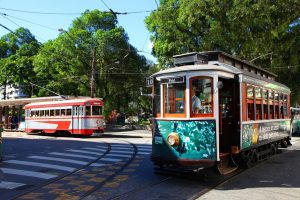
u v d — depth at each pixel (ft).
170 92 33.55
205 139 31.58
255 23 85.46
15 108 132.46
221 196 28.12
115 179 34.32
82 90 135.54
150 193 28.84
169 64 106.01
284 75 100.01
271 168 42.04
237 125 36.50
